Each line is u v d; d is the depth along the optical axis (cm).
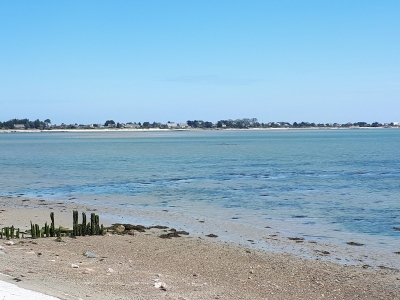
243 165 7619
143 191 4638
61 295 1355
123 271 1805
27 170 6931
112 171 6731
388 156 9638
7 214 3341
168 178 5775
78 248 2222
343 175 6022
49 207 3706
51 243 2306
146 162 8381
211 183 5241
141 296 1457
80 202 3978
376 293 1725
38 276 1582
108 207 3703
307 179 5584
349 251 2356
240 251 2298
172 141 19900
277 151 11675
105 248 2253
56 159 9269
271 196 4231
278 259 2173
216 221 3098
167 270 1905
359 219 3175
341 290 1748
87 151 12144
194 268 1969
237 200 4006
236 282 1784
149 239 2503
